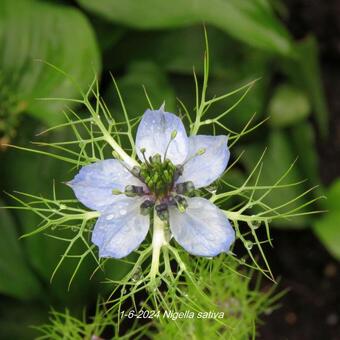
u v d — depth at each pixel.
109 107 0.25
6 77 0.24
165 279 0.14
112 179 0.14
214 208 0.14
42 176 0.24
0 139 0.24
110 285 0.23
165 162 0.14
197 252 0.13
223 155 0.14
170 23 0.25
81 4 0.25
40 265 0.23
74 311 0.24
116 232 0.14
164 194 0.14
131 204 0.14
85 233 0.23
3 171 0.24
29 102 0.24
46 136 0.24
